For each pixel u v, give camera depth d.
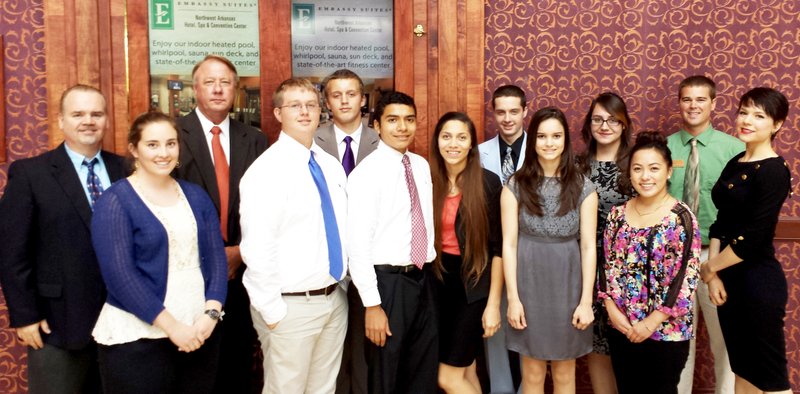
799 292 3.48
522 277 2.55
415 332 2.54
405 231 2.49
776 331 2.53
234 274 2.68
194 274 2.14
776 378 2.53
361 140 3.01
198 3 3.20
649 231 2.43
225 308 2.67
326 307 2.37
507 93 3.01
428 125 3.32
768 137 2.54
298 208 2.29
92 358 2.42
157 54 3.18
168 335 2.02
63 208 2.30
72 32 3.09
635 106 3.44
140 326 2.03
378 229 2.47
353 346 2.80
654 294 2.42
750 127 2.52
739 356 2.62
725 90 3.44
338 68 3.30
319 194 2.38
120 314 2.03
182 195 2.19
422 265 2.49
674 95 3.43
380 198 2.47
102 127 2.40
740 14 3.43
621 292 2.50
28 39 3.14
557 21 3.39
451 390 2.68
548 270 2.51
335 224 2.42
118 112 3.14
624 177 2.73
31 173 2.30
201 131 2.70
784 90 3.45
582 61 3.41
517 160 3.08
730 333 2.65
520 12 3.38
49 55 3.08
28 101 3.15
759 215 2.48
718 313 2.72
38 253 2.31
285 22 3.25
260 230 2.21
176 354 2.13
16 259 2.25
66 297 2.31
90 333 2.33
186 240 2.11
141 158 2.06
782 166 2.48
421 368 2.56
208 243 2.22
